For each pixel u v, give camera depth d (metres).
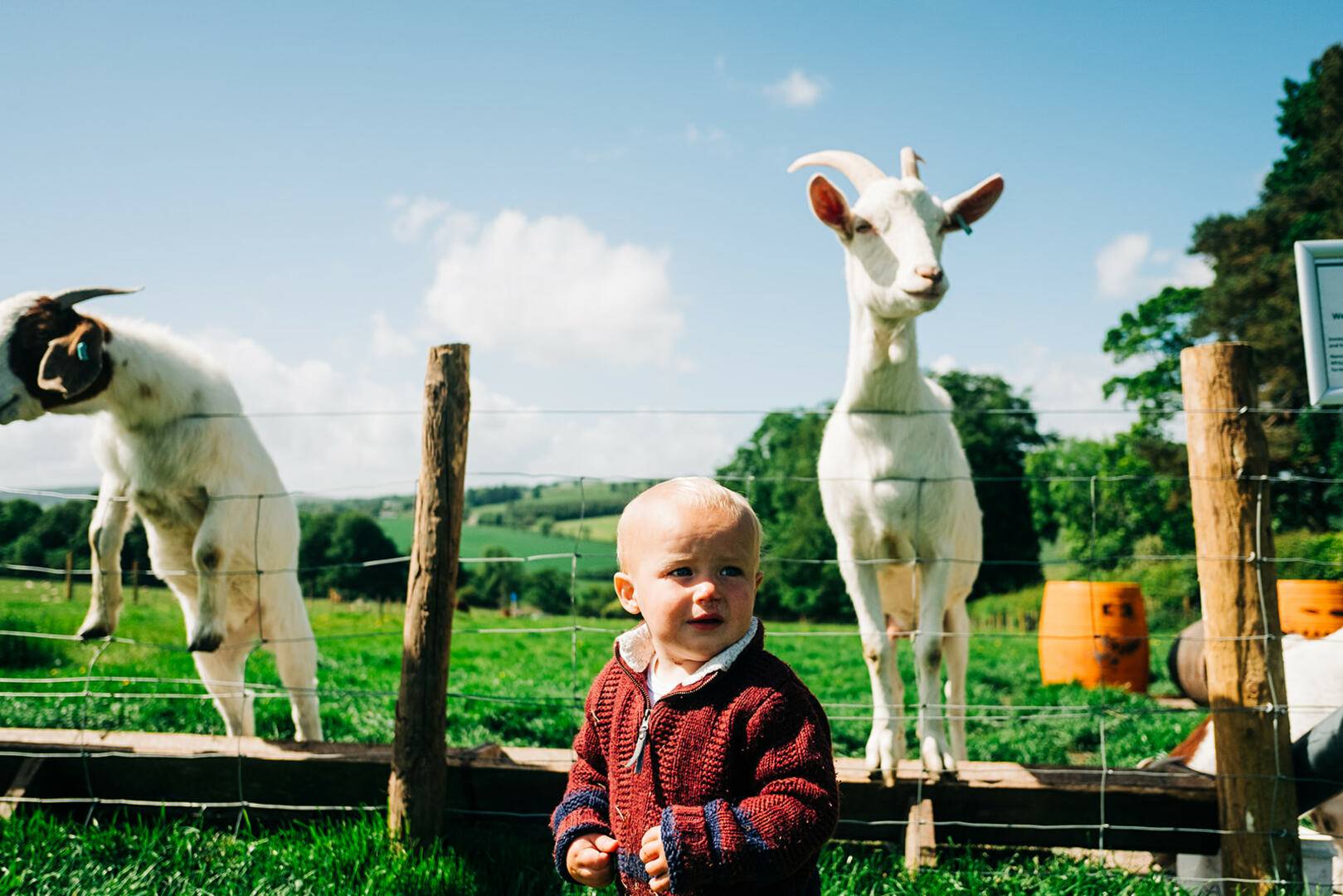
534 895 3.39
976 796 3.91
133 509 4.94
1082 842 3.85
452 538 3.72
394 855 3.54
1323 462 26.11
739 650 2.01
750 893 1.99
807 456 47.56
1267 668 3.54
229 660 5.33
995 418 45.47
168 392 4.68
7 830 3.73
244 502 4.89
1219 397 3.64
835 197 4.64
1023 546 44.34
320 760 4.05
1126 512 36.12
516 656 11.98
